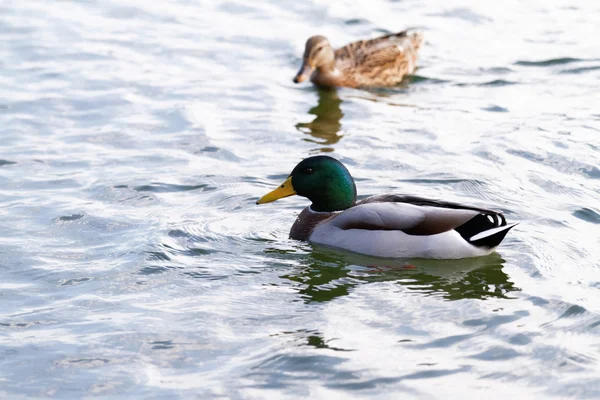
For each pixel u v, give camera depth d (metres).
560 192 15.05
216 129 18.36
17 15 25.09
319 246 13.30
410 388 9.45
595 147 16.89
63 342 10.55
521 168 16.08
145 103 19.75
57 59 22.14
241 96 20.31
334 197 13.62
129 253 12.94
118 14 25.38
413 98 20.33
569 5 25.88
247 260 12.80
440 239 12.63
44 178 15.90
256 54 22.84
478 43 23.33
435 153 16.92
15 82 20.75
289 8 25.95
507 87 20.58
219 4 26.23
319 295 11.69
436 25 24.62
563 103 19.42
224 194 15.21
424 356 10.05
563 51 22.55
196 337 10.61
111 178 15.85
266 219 14.34
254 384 9.60
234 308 11.34
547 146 17.00
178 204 14.81
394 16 25.38
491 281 11.96
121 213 14.43
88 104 19.61
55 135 17.97
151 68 21.78
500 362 9.90
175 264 12.62
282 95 20.52
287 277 12.27
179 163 16.61
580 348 10.14
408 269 12.45
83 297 11.69
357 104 20.02
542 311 11.02
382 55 21.56
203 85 20.84
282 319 11.02
